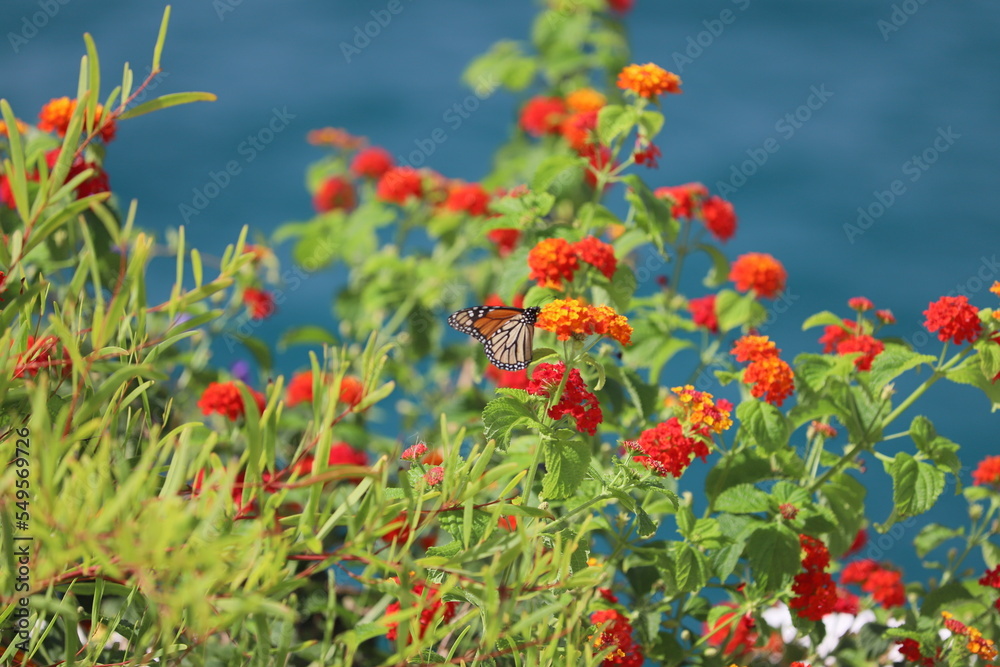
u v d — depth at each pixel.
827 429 6.93
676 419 5.98
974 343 6.40
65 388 5.15
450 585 3.79
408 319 11.51
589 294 7.34
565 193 10.90
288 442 8.07
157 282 20.34
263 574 3.70
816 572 6.30
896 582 7.68
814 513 6.24
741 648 7.29
